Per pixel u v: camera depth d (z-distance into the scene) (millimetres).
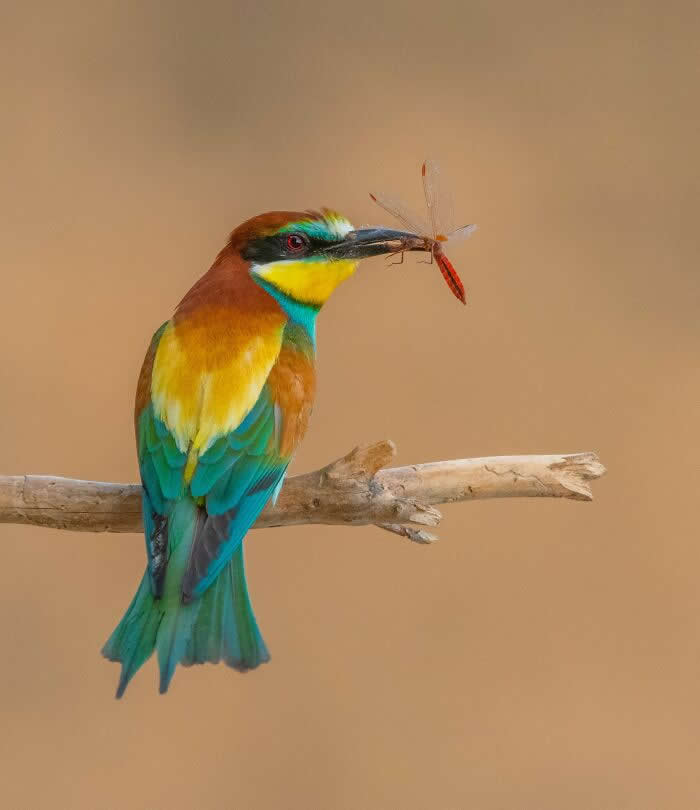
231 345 7230
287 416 7227
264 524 7117
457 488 7074
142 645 6480
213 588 6738
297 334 7586
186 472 6926
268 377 7230
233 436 7031
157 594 6590
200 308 7418
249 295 7574
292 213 8008
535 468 7074
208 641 6555
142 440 7078
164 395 7102
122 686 6328
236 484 6977
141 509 7164
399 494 7051
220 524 6844
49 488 7148
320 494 7020
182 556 6727
